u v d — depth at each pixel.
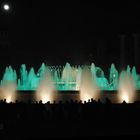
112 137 16.17
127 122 19.44
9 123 18.89
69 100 29.34
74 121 19.44
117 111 20.69
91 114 20.17
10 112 20.67
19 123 18.95
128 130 17.97
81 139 15.79
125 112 20.75
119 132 17.50
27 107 21.47
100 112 20.41
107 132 17.53
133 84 37.50
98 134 17.06
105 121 19.50
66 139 15.80
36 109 21.06
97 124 19.03
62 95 29.34
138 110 21.16
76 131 17.72
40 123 19.03
